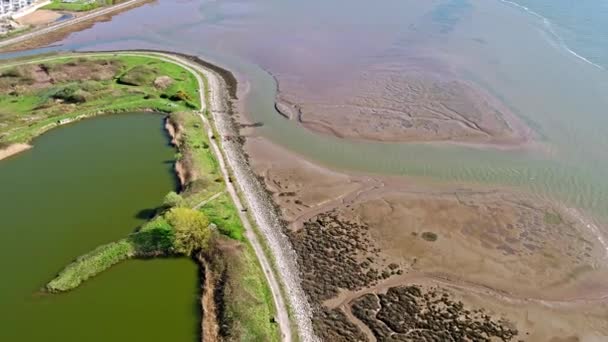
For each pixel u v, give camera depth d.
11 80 88.62
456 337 41.19
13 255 50.56
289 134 71.75
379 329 42.06
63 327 42.69
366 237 51.88
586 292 45.12
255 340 40.56
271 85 86.81
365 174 62.06
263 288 46.12
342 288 46.12
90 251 50.72
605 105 72.50
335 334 41.72
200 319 43.47
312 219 54.66
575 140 65.69
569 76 80.69
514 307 43.78
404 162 63.88
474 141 67.00
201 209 55.44
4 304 45.03
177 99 82.69
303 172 62.84
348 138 69.69
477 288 45.69
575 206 55.00
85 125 76.56
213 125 74.44
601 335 41.38
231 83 88.38
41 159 67.62
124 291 46.41
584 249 49.50
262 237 52.12
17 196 59.53
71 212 56.69
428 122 71.69
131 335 41.88
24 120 76.75
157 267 49.12
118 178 62.84
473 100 75.69
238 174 62.72
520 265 47.94
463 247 50.19
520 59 87.50
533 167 61.41
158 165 65.69
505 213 54.34
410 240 51.28
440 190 58.41
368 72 87.50
